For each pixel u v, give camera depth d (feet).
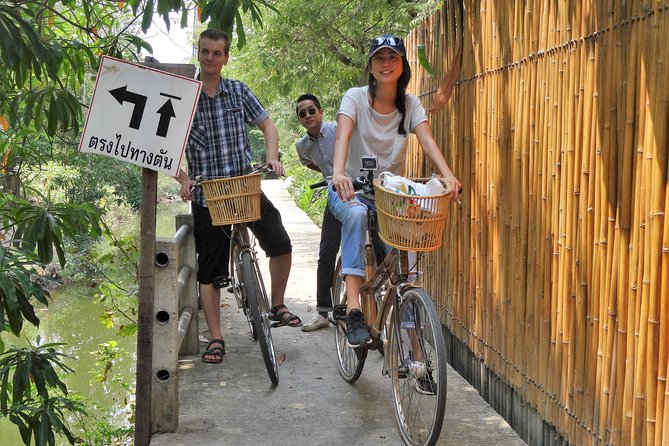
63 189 48.49
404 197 11.83
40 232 15.71
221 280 17.98
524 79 13.32
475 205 15.98
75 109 17.03
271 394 16.06
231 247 17.57
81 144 13.32
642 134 9.46
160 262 13.96
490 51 14.98
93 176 52.60
